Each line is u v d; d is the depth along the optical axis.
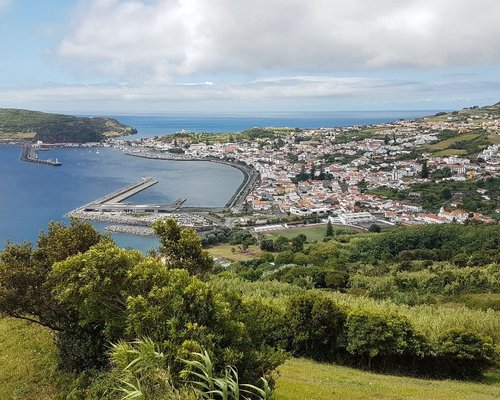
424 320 28.88
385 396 18.11
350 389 18.81
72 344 16.03
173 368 9.91
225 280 43.78
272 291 41.12
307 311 26.02
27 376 16.59
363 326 24.86
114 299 13.70
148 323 11.46
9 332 21.17
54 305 16.67
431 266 62.97
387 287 50.00
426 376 25.09
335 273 54.75
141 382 9.05
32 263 17.34
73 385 14.91
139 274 13.04
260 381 11.46
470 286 48.88
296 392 17.22
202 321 11.38
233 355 10.81
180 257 18.91
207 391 9.03
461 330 24.86
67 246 17.52
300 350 26.67
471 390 21.44
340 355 26.39
